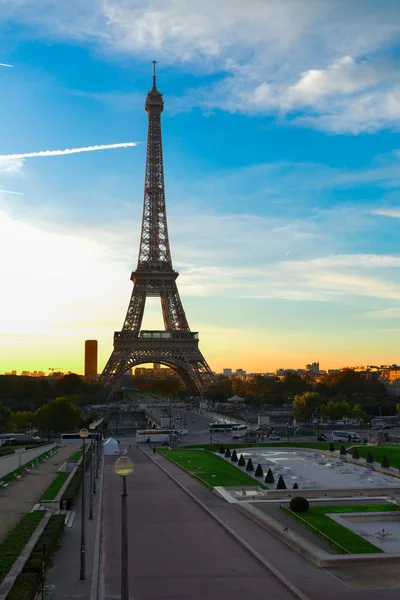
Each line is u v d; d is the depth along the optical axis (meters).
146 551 74.25
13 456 127.81
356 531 81.38
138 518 93.81
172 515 96.06
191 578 63.38
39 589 56.00
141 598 57.47
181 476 138.50
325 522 84.88
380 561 67.56
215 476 134.25
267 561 68.75
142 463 167.12
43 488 106.00
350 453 175.75
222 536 81.69
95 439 198.75
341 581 61.66
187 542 78.50
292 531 79.88
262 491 117.19
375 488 115.06
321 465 158.38
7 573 55.00
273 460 169.88
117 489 122.56
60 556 71.38
